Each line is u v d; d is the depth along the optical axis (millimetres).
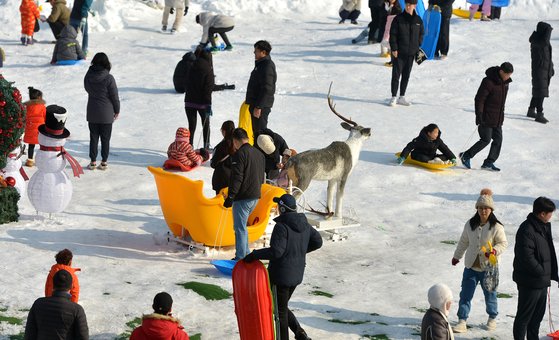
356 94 29578
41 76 30844
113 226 17734
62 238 16641
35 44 35719
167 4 37844
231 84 29938
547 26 26922
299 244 12125
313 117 26875
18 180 18766
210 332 12766
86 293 13969
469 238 13562
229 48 34781
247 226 16594
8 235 16516
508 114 28125
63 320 10180
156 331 10062
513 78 31219
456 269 16359
